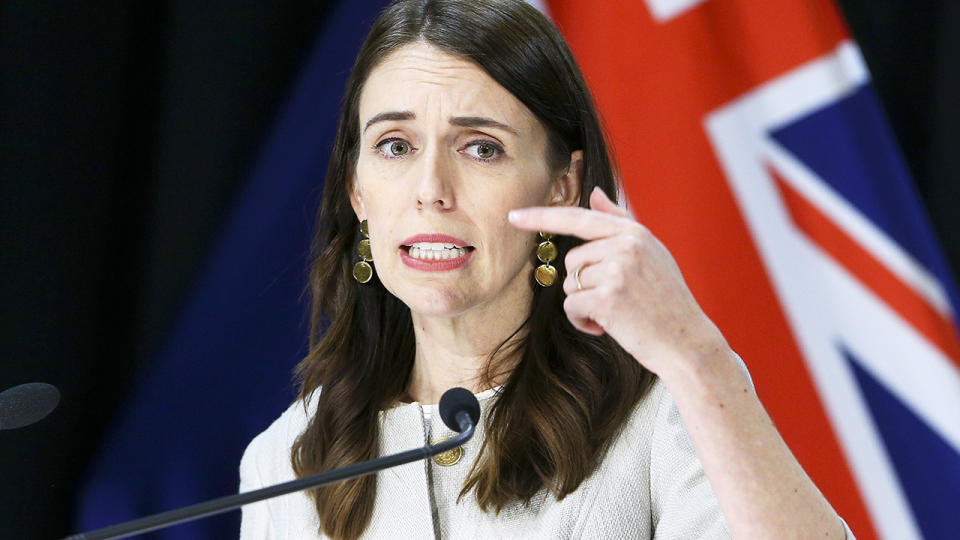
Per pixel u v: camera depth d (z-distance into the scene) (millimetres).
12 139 10195
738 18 10352
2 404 5461
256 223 10641
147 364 10547
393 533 6703
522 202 6496
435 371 6945
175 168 10523
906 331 10094
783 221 10242
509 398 6645
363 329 7238
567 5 10492
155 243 10531
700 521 6152
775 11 10312
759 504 5562
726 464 5598
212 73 10562
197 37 10539
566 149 6750
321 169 10703
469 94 6395
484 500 6488
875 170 10195
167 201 10516
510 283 6734
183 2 10508
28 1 10172
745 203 10273
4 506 10180
